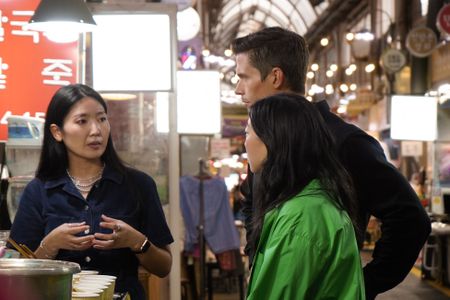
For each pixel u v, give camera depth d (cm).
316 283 209
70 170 314
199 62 1398
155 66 449
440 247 1095
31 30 433
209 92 788
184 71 778
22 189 383
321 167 222
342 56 2977
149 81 448
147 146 471
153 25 448
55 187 309
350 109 2438
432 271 1140
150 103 472
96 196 310
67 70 437
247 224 291
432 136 1362
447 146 1285
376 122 2400
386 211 263
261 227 221
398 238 263
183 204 826
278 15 3597
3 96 432
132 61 448
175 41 449
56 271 179
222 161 1688
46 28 398
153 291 446
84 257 300
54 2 382
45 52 435
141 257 301
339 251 209
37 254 286
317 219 210
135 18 448
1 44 432
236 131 2512
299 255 206
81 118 305
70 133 305
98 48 447
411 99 1370
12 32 433
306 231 208
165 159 469
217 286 1051
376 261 268
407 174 2030
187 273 833
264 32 285
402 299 972
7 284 174
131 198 313
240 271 834
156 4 448
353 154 266
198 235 820
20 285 175
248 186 304
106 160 315
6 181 402
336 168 225
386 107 2153
